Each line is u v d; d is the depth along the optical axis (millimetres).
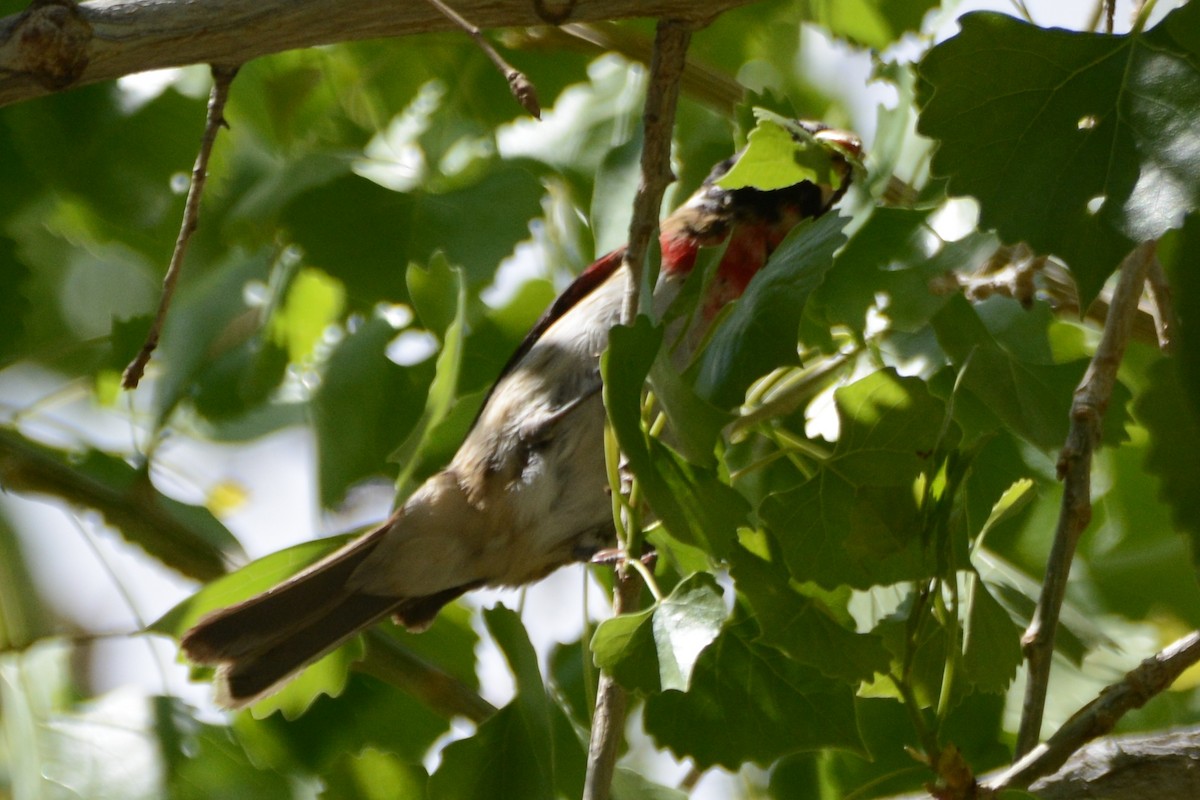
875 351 6531
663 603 4586
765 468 7113
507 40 8086
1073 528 5105
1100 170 4414
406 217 7363
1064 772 5148
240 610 7121
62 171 7680
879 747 6938
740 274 7289
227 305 7645
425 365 7703
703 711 5520
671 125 5055
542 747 5688
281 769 7488
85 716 6828
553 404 7262
